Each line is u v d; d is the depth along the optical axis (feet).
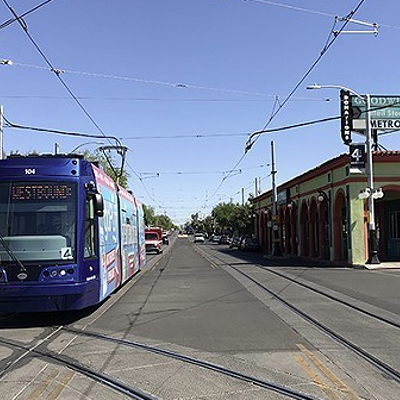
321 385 23.80
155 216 546.67
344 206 118.42
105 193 51.88
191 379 25.16
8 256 39.86
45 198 41.37
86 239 42.45
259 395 22.45
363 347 31.65
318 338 34.50
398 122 112.27
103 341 34.86
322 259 127.54
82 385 24.67
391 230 129.39
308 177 137.90
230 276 84.69
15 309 39.37
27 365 28.78
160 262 132.98
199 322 41.29
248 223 296.30
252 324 39.93
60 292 39.50
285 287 66.13
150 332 37.60
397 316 42.88
